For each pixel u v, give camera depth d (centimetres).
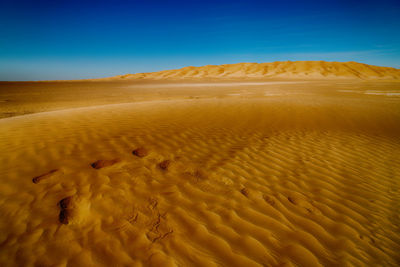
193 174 330
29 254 182
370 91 2134
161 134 507
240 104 1045
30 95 2053
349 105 1068
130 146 420
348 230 234
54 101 1611
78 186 277
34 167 315
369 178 354
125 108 862
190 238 209
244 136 540
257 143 491
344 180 343
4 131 469
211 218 238
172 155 394
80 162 339
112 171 319
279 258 194
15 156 344
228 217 242
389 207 280
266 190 301
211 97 1748
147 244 198
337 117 788
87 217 227
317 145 497
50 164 327
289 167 376
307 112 860
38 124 541
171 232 214
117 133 491
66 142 415
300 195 294
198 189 291
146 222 225
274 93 1964
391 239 226
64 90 2667
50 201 246
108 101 1599
